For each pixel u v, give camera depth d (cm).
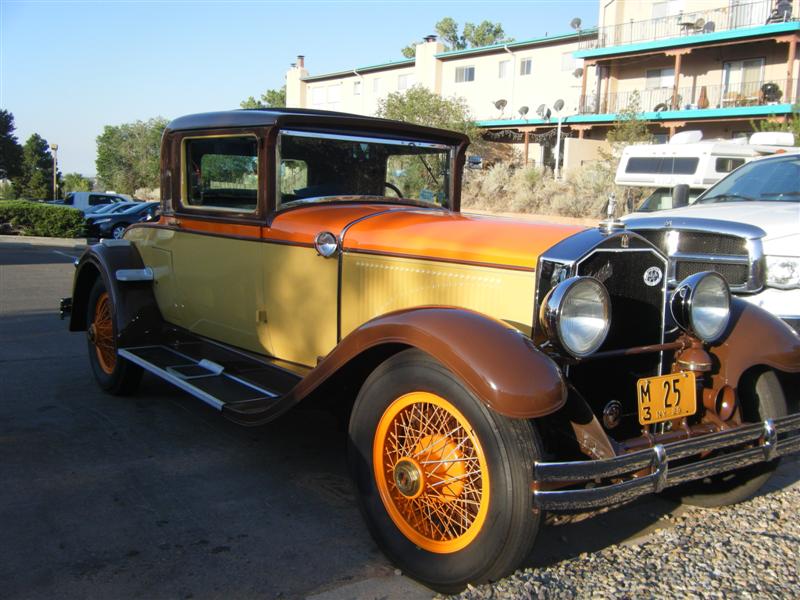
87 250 522
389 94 3238
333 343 368
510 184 2519
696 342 305
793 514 331
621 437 305
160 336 492
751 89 2508
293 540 305
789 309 493
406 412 278
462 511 261
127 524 316
